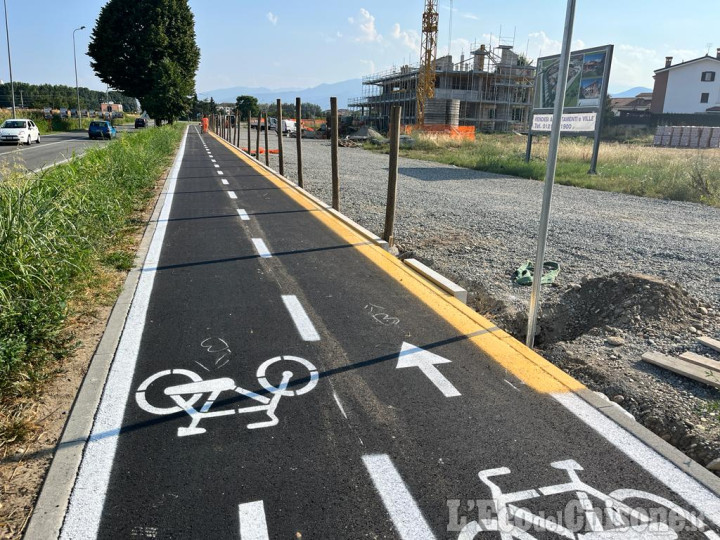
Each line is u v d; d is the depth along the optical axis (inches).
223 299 220.8
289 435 129.5
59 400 143.6
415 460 120.7
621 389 156.1
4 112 2172.7
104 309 207.6
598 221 423.8
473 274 269.1
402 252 322.0
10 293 177.8
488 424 135.0
